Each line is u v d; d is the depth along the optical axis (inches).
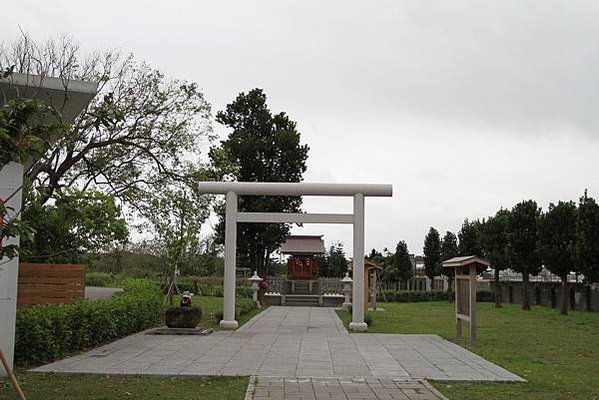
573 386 326.6
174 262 765.3
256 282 1039.0
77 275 499.2
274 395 292.2
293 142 1247.5
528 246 1042.7
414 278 1637.6
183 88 792.9
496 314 911.7
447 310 979.3
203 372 347.3
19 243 332.5
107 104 285.3
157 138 773.3
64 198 277.1
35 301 488.1
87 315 432.8
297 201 1263.5
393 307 1061.1
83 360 382.9
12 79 331.9
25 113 223.1
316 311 916.0
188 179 778.8
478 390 313.0
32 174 625.6
